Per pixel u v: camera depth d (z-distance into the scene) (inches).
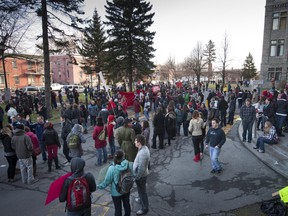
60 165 318.3
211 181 256.4
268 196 219.0
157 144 416.2
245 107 385.7
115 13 1026.1
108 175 160.4
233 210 197.3
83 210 141.0
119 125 322.7
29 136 274.7
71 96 952.3
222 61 1593.3
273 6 1238.3
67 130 318.0
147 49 1055.6
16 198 229.3
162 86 1283.2
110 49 1056.8
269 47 1273.4
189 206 206.1
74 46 673.0
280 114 394.3
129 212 170.7
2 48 686.5
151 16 1028.5
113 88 1206.9
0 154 377.7
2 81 1759.4
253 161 314.3
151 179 265.6
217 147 271.0
